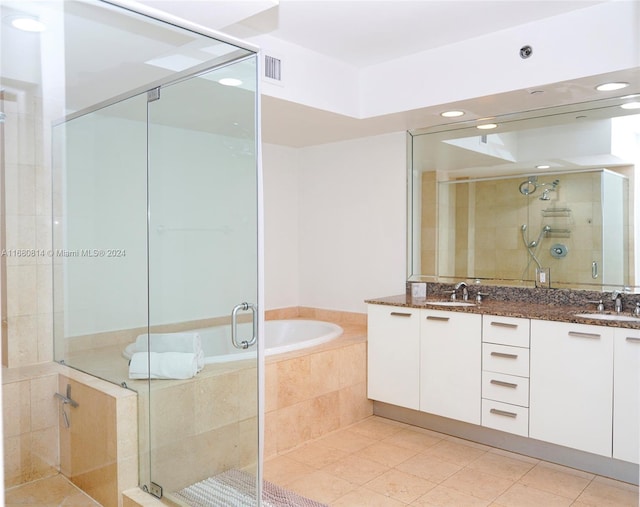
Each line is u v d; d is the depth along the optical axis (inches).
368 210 170.9
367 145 170.6
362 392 147.2
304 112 137.3
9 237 62.8
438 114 140.6
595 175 128.0
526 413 116.9
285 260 186.1
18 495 63.4
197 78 80.5
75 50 66.9
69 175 67.7
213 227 84.4
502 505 99.0
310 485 107.3
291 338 174.6
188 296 81.9
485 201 146.7
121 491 74.4
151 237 77.0
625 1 101.5
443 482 108.7
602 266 127.1
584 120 128.9
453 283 152.9
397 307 140.4
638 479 106.7
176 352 80.9
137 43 72.7
